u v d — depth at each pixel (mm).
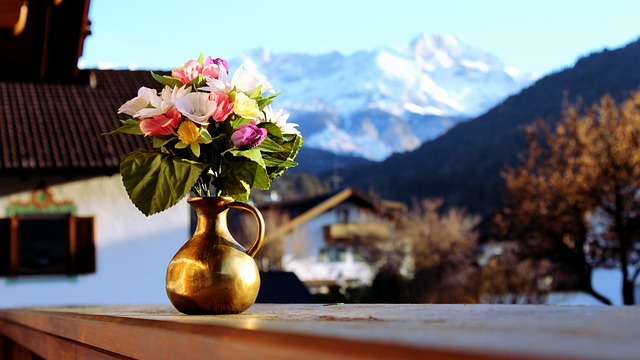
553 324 1209
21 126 17094
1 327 5855
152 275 16734
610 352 767
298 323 1411
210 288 2281
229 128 2387
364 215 43938
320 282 42125
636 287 31375
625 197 23719
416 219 36719
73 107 17953
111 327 2025
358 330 1115
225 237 2381
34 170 15844
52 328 3156
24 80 8688
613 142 23734
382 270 31828
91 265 16484
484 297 26109
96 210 16594
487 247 38062
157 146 2387
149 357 1678
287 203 48531
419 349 817
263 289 18891
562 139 25172
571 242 24312
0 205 16203
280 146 2438
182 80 2447
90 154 16266
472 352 773
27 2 6504
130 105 2402
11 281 16156
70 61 8539
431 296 28812
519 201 24812
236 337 1209
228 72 2508
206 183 2438
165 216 16844
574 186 23922
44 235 16422
